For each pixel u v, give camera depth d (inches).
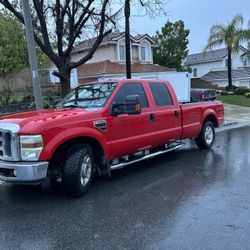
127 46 524.4
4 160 212.5
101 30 479.8
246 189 232.5
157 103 297.3
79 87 286.2
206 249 151.6
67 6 471.2
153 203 211.0
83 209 205.0
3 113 541.3
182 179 261.6
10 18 862.5
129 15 515.5
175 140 321.7
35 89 333.1
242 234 164.9
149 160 330.6
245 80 1745.8
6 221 191.0
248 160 318.0
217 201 210.4
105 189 242.4
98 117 238.7
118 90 262.2
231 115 764.6
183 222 180.9
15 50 908.6
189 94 689.6
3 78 735.1
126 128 259.9
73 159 220.5
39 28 508.1
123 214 195.2
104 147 241.4
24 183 208.7
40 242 164.6
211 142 383.2
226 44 1358.3
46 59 932.6
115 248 155.8
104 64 1181.7
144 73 1101.7
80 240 165.0
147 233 169.5
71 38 481.4
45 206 212.5
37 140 205.0
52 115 224.8
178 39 1722.4
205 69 2020.2
